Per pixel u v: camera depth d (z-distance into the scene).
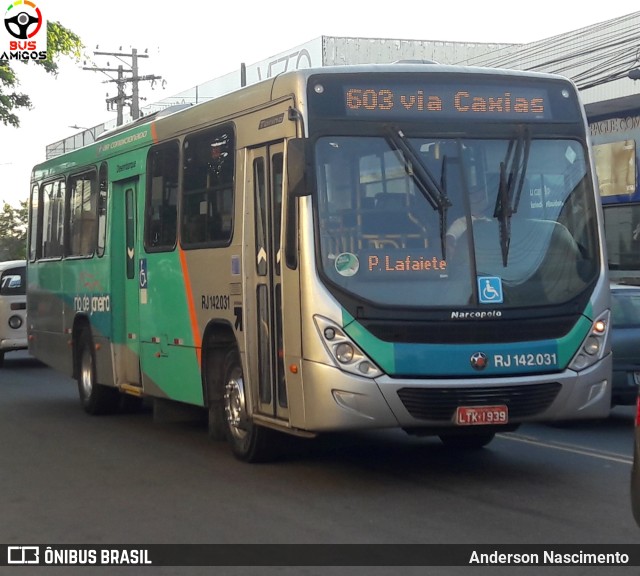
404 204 8.59
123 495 8.84
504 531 7.30
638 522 5.90
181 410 12.13
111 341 13.10
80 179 14.45
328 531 7.38
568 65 25.77
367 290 8.39
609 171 25.44
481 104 8.90
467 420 8.38
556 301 8.69
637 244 24.70
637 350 12.23
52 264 15.62
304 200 8.46
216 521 7.79
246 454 10.05
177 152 11.25
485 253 8.61
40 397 16.86
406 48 37.09
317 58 36.53
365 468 9.77
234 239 9.80
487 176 8.77
